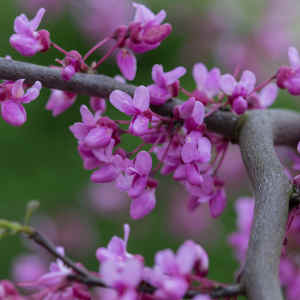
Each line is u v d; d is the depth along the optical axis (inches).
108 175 14.6
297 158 15.6
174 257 13.2
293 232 16.8
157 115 14.5
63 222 25.1
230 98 14.7
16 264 22.6
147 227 25.4
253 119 14.9
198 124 14.4
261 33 25.0
